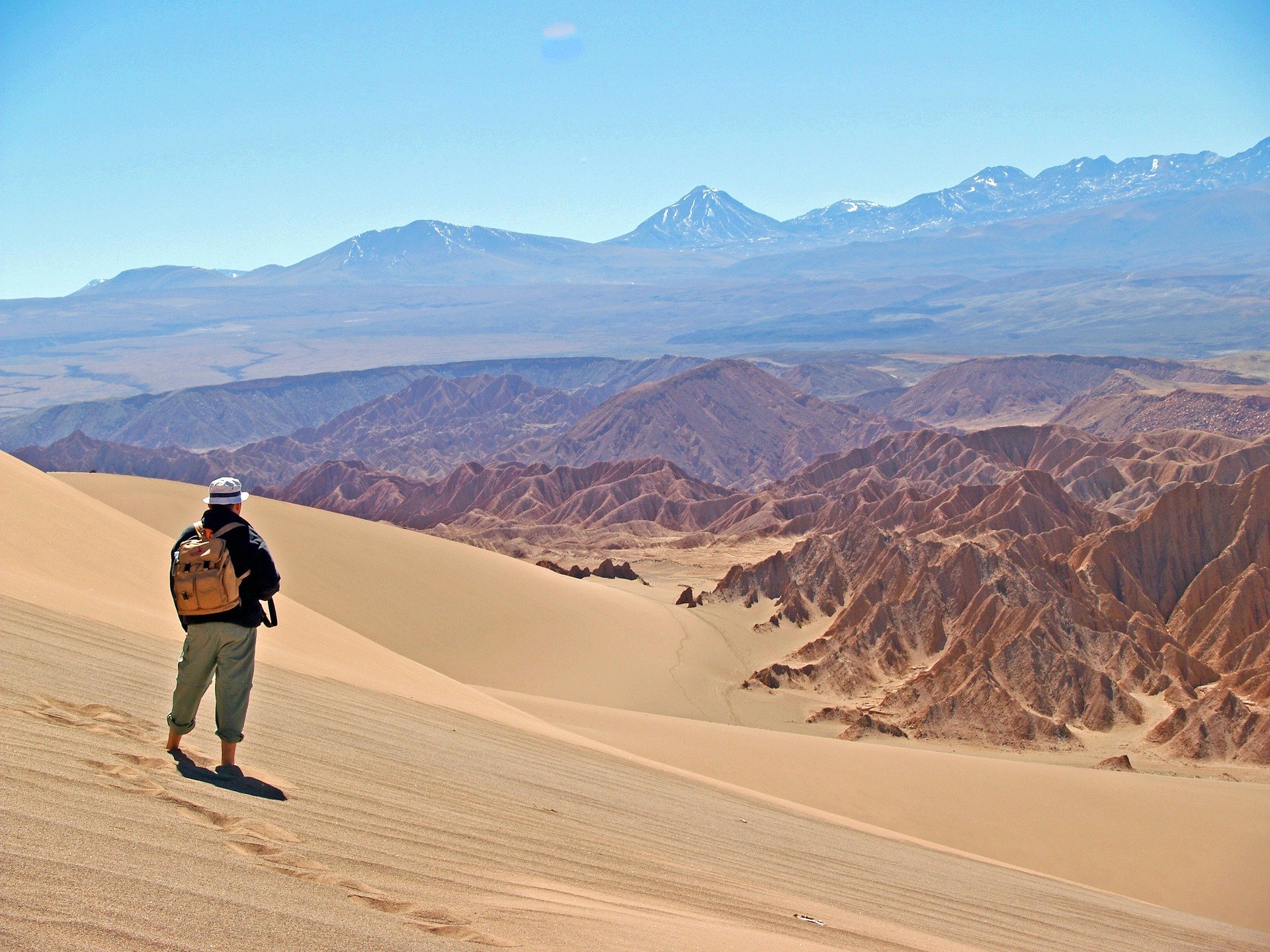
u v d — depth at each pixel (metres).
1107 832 38.47
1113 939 18.81
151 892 5.75
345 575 67.50
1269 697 74.06
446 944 6.37
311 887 6.75
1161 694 79.38
